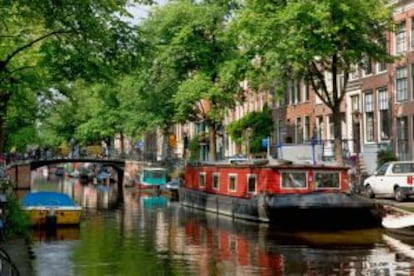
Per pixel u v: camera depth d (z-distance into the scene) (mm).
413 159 32938
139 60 16672
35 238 22562
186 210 33719
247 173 27703
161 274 15688
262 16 27984
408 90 33406
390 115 34938
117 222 28031
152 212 33031
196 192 33781
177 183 46812
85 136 68188
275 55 28531
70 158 70750
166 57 41094
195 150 56531
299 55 27109
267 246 19688
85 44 16047
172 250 19453
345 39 27281
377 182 29000
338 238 21031
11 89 20266
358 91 38281
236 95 41719
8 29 16875
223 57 40594
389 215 22391
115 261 17578
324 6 26219
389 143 35000
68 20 15148
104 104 63156
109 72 16594
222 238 21891
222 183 30375
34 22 15773
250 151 48062
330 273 15430
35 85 21000
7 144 50969
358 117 37875
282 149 32906
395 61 31578
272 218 24297
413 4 32938
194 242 21125
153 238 22359
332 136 40625
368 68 36875
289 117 46719
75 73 16688
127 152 78562
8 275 9891
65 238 22594
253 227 24578
